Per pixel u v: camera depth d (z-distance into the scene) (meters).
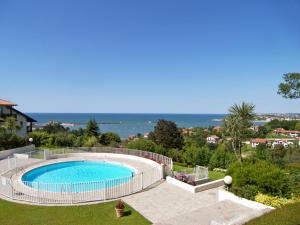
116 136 42.41
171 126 45.88
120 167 24.23
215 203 13.09
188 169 24.55
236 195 13.23
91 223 11.34
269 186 12.82
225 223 9.59
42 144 35.56
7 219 11.71
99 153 28.47
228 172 15.66
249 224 8.26
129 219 11.75
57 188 16.06
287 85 21.47
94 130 43.72
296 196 12.55
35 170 22.45
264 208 11.53
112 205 13.39
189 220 10.99
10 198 14.20
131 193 15.12
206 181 18.80
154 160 23.91
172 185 16.73
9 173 20.30
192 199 14.33
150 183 17.09
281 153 30.58
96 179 20.86
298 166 20.55
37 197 14.30
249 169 13.97
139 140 34.16
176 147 45.16
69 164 25.69
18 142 31.25
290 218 8.11
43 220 11.62
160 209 12.93
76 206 13.23
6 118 35.72
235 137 27.77
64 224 11.23
